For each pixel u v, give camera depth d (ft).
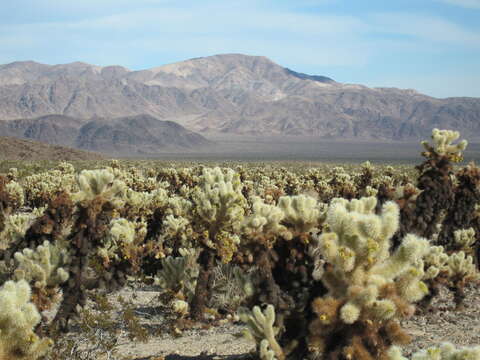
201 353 23.62
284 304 19.62
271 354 16.62
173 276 32.76
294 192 98.68
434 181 34.78
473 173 38.42
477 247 39.63
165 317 30.89
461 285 32.19
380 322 13.89
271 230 20.99
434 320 29.43
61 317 25.43
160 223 42.16
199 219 29.04
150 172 121.80
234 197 28.53
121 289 38.52
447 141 35.27
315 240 21.11
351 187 90.43
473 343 23.93
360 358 13.37
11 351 13.08
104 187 26.30
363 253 13.80
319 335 14.03
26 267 24.98
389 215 13.96
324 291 18.20
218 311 32.37
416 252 13.76
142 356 23.71
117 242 30.89
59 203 29.43
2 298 12.98
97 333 25.68
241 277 20.98
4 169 161.38
